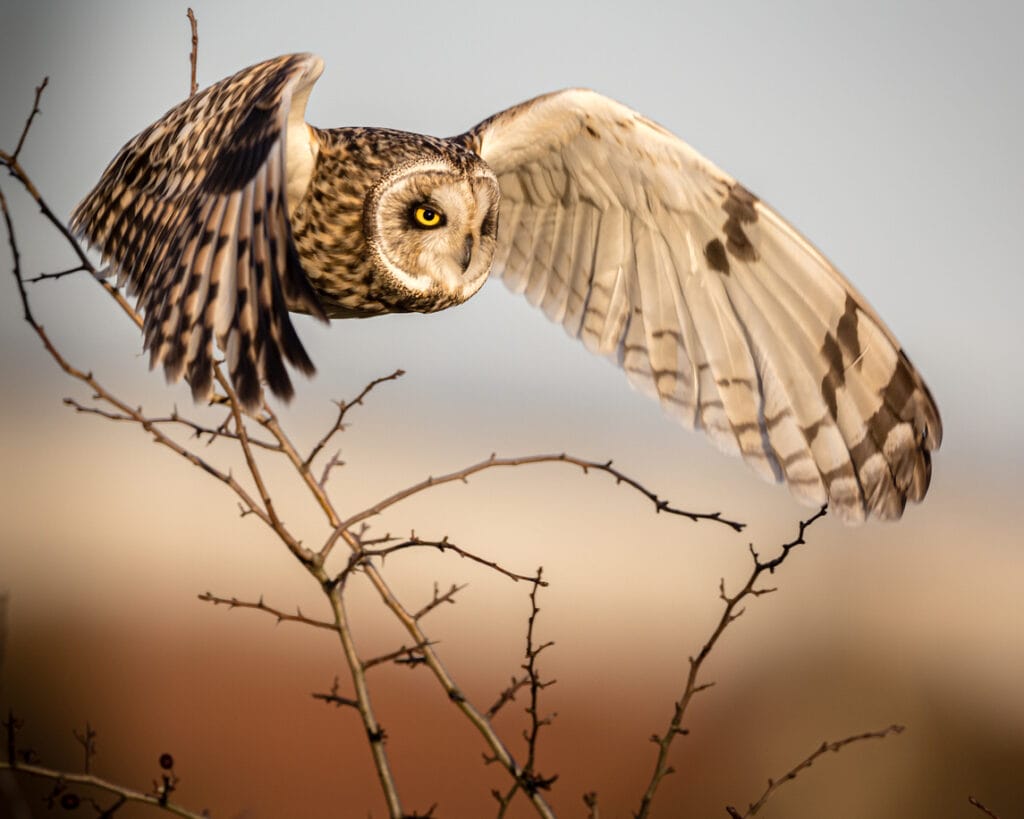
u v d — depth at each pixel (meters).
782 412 11.09
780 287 10.86
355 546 7.57
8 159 7.62
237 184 8.05
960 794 20.16
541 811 7.34
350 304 10.70
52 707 19.86
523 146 10.95
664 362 11.36
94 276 8.05
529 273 11.62
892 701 21.42
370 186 10.26
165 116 9.29
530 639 7.48
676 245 11.07
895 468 10.90
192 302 7.76
